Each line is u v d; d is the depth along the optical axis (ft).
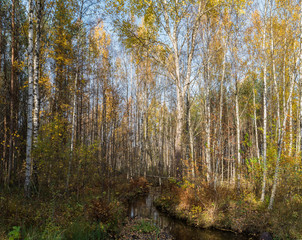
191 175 34.27
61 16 36.88
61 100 42.96
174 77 39.27
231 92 48.49
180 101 38.45
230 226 27.81
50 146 27.20
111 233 24.07
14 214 19.43
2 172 33.17
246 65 40.45
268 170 34.53
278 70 39.58
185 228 28.63
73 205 26.09
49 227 18.79
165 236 25.68
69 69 43.52
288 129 34.14
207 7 37.47
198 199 32.17
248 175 38.93
